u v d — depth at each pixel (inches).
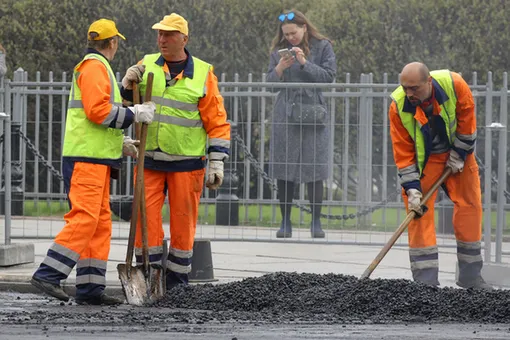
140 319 628.1
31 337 550.3
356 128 1037.8
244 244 1066.7
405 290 679.7
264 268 885.2
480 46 1572.3
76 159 713.6
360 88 1032.8
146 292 722.2
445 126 777.6
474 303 661.3
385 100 1035.9
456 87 775.7
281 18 1093.1
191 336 557.3
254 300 690.2
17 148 1006.4
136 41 1620.3
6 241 890.1
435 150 788.6
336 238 1044.5
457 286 809.5
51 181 1119.6
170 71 752.3
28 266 877.2
